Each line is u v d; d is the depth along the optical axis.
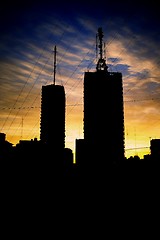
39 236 19.31
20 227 21.08
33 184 36.56
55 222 23.02
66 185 41.66
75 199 33.91
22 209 26.62
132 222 22.66
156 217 23.72
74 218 24.69
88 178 50.69
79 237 19.20
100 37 98.50
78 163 90.88
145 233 19.53
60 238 18.78
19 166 40.59
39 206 28.45
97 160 92.75
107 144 101.12
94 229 20.97
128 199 32.59
